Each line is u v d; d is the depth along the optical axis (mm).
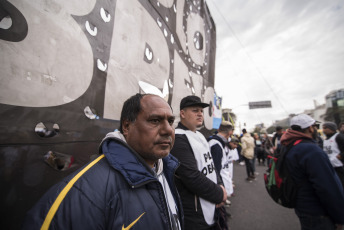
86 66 843
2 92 526
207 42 3244
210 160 1383
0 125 520
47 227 394
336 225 1359
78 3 816
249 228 2570
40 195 617
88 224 421
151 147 618
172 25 1994
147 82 1422
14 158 551
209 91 3234
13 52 556
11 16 556
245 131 5391
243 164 8227
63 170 706
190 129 1482
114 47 1056
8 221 534
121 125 697
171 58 1913
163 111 629
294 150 1465
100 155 602
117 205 484
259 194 3996
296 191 1443
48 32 670
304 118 1535
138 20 1333
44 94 646
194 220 1147
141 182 556
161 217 574
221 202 1244
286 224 2680
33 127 605
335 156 2934
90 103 860
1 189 521
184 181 1149
